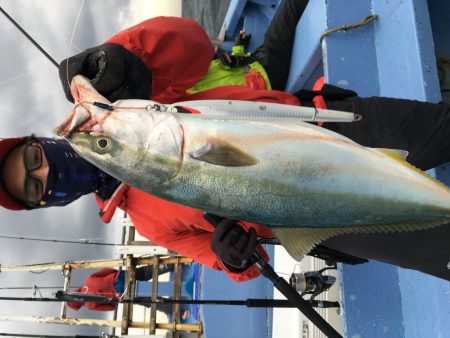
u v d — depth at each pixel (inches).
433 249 64.7
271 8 157.8
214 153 46.3
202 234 77.9
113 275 164.9
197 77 75.6
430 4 105.5
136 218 77.1
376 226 50.6
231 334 142.0
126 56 55.9
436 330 79.1
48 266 152.1
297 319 113.7
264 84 106.0
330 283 88.7
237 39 153.5
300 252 51.2
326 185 47.6
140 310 222.7
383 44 95.3
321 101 73.7
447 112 70.2
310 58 110.2
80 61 56.9
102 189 70.4
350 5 101.0
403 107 70.7
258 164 46.9
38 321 150.8
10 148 64.2
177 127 46.9
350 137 70.5
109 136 46.8
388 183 48.2
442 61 104.3
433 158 71.7
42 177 61.9
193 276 179.3
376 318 87.1
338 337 64.5
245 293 144.8
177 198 48.5
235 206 48.1
